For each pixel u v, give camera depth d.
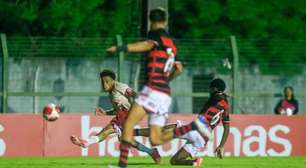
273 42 68.38
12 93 55.59
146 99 32.00
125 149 32.47
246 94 57.09
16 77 66.12
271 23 82.56
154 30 32.34
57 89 67.44
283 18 83.00
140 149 42.91
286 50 66.62
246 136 54.31
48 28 80.38
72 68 67.56
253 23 82.25
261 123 54.59
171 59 32.25
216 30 82.19
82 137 52.12
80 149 52.03
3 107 55.62
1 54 56.84
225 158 51.53
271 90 71.25
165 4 53.47
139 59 60.53
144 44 31.70
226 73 66.75
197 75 68.06
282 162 46.84
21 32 81.25
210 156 53.31
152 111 32.12
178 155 42.91
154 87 32.03
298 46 66.31
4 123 51.28
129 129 32.31
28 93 55.88
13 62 65.81
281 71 67.62
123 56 55.00
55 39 60.31
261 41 71.50
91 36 80.44
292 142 55.06
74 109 67.81
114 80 43.84
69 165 42.09
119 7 81.44
